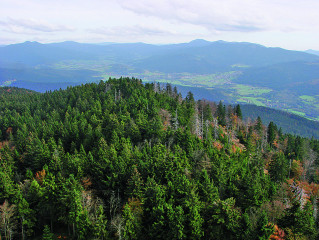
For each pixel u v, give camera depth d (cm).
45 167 6525
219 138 10625
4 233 5100
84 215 4738
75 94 15888
